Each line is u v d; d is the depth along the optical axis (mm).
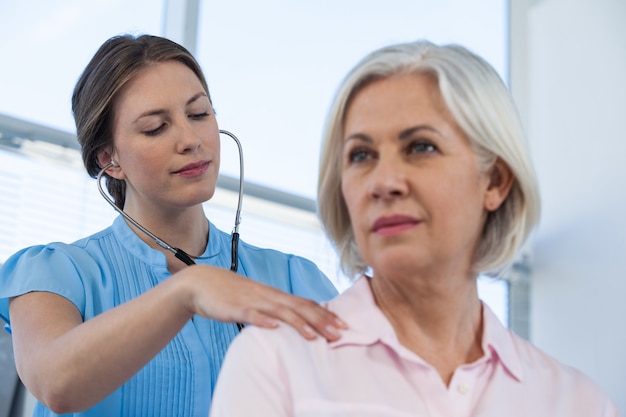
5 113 3078
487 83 1025
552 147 4395
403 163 987
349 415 966
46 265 1549
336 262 1172
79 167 3256
